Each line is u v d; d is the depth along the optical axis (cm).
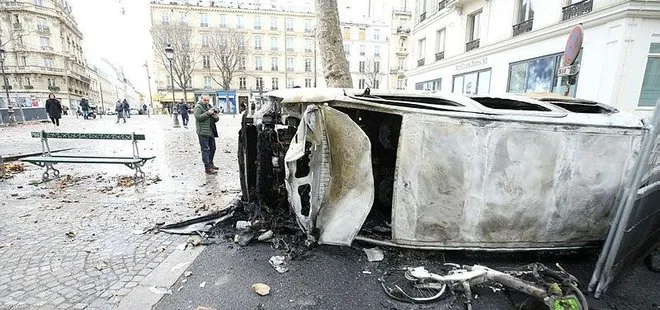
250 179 405
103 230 374
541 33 1074
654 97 866
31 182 576
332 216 315
